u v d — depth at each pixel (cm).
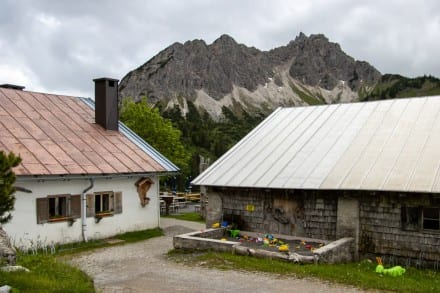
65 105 2425
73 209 1889
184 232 2253
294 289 1092
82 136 2197
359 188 1515
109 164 2058
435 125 1739
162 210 3219
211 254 1505
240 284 1148
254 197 1822
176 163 4094
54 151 1952
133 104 4150
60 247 1795
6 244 1041
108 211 2050
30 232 1725
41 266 1069
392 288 1084
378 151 1705
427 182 1434
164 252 1689
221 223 1888
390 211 1508
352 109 2103
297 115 2239
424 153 1594
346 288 1094
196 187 5294
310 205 1678
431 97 1953
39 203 1758
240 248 1485
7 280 853
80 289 914
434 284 1174
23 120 2091
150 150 2381
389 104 2027
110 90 2388
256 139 2120
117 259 1571
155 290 1112
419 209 1458
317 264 1336
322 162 1755
